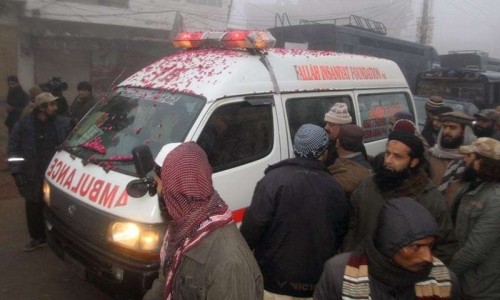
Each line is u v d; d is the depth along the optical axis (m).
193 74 4.11
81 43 20.39
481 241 2.77
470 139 4.45
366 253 1.86
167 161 1.95
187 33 4.82
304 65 4.70
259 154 4.05
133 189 3.22
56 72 20.28
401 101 6.17
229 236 1.88
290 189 2.78
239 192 3.83
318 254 2.83
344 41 13.59
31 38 19.12
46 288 4.54
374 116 5.54
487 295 2.90
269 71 4.30
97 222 3.45
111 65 21.77
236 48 4.51
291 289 2.85
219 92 3.80
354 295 1.81
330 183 2.90
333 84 4.97
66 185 3.82
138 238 3.21
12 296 4.34
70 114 7.01
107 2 21.61
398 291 1.82
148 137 3.75
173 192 1.90
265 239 2.87
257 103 4.03
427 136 5.96
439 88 13.59
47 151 4.97
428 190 2.81
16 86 9.53
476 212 2.88
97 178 3.62
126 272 3.25
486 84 12.64
